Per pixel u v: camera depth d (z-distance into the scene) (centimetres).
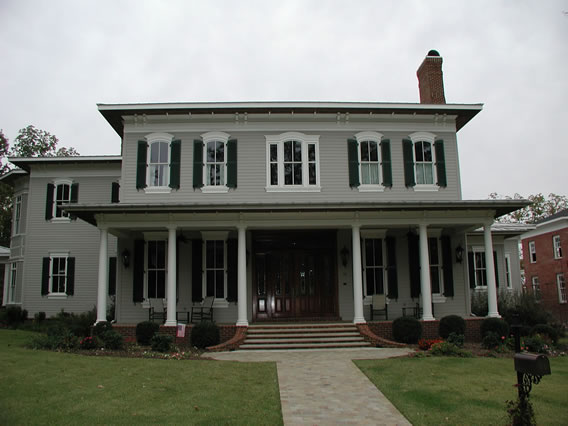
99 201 2297
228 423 732
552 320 1961
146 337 1528
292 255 1923
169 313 1611
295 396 898
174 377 1021
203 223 1652
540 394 930
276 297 1894
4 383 918
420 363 1198
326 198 1834
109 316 1930
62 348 1362
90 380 968
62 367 1077
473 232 2256
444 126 1934
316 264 1925
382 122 1908
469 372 1096
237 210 1609
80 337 1541
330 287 1916
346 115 1875
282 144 1862
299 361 1259
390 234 1919
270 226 1669
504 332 1569
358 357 1323
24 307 2233
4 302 2419
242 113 1853
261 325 1653
